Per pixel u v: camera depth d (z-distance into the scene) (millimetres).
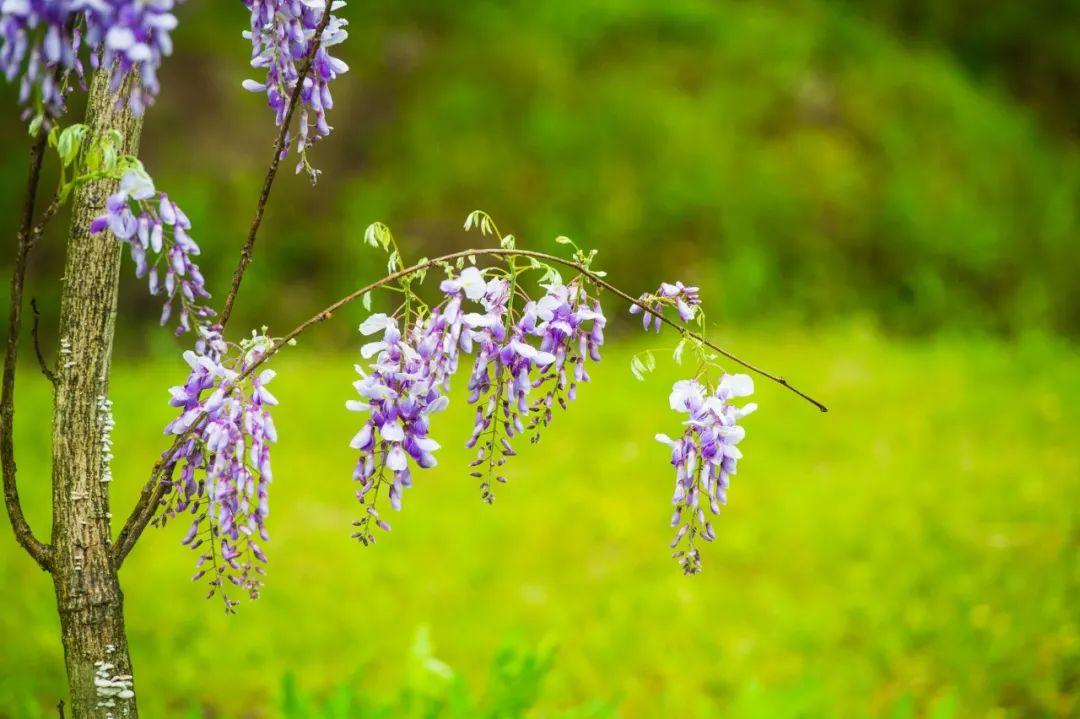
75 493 2072
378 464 1925
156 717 4062
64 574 2068
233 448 1930
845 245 13594
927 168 14547
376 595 5156
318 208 12953
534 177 13430
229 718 4043
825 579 5246
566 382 2004
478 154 13500
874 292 13414
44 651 4469
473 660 4609
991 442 6965
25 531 2086
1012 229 14414
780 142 14242
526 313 1974
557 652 4605
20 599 4984
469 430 7539
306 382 8781
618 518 6039
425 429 1920
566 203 13203
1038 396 7820
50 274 11820
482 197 13164
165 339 11023
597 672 4480
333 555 5609
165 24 1583
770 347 9891
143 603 5035
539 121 13789
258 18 1992
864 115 14828
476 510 6180
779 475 6531
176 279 1912
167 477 2076
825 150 14164
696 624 4824
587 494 6371
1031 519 5625
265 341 1958
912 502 5965
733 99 14500
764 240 13281
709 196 13359
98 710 2070
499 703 3359
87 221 2074
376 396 1882
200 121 12969
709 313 12445
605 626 4828
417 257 12602
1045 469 6375
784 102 14633
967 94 16125
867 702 4184
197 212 12352
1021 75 17875
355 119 13695
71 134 1702
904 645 4562
